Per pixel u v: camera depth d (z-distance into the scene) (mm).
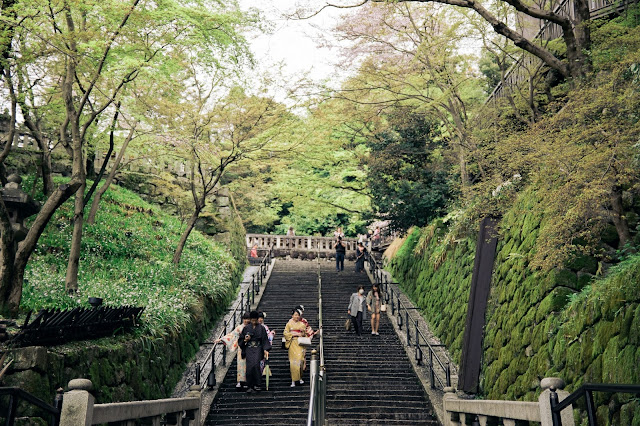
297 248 32156
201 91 16734
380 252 29609
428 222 21062
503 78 13703
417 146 20688
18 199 11086
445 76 15430
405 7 14969
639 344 6023
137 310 10688
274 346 14609
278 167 19406
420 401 11312
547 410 4711
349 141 21703
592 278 8586
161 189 23500
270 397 11109
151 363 10773
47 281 11445
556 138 7973
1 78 10922
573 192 7426
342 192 35750
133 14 10812
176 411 7785
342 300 19969
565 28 9898
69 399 4656
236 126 16828
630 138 7316
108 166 22703
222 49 12578
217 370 12625
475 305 12484
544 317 8945
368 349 14625
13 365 6691
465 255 15445
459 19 13742
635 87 7484
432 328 16547
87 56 11086
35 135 15617
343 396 11367
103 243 15906
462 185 13375
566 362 7719
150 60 11930
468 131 14289
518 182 12141
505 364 10336
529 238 10688
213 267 18672
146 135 17797
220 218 23859
